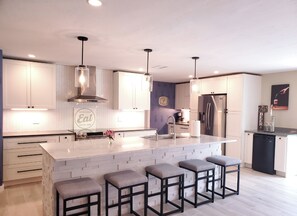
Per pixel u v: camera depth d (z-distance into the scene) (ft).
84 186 7.34
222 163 10.98
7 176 12.15
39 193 11.40
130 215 9.31
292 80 16.07
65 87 15.69
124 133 16.19
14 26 7.79
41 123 14.89
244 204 10.43
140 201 9.99
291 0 5.66
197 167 10.02
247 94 16.98
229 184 13.17
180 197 11.05
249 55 11.69
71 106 15.99
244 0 5.71
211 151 12.51
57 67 15.33
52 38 9.16
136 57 12.60
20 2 5.98
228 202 10.64
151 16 6.84
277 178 14.35
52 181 7.99
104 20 7.21
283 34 8.34
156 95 23.35
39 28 7.99
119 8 6.30
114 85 17.56
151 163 10.28
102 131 15.30
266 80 17.62
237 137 16.97
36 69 13.61
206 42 9.48
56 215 7.84
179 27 7.75
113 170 9.27
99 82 17.02
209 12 6.49
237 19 6.98
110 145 9.36
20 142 12.48
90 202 8.22
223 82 18.06
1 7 6.29
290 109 16.15
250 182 13.52
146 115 21.26
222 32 8.21
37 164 12.99
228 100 17.66
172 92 24.61
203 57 12.28
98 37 8.96
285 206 10.28
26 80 13.29
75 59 13.39
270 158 15.17
